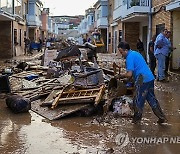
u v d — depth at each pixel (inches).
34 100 390.3
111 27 1633.9
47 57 735.1
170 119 323.9
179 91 470.3
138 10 896.3
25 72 609.9
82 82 382.9
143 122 311.3
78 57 583.8
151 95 304.8
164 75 562.3
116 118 322.7
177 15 709.3
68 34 4439.0
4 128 295.1
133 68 296.0
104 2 1786.4
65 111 331.9
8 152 236.2
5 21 1220.5
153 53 599.2
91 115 335.3
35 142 257.4
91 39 1738.4
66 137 269.7
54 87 419.8
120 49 301.6
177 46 710.5
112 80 347.9
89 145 250.2
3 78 432.1
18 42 1419.8
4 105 380.8
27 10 1758.1
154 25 865.5
